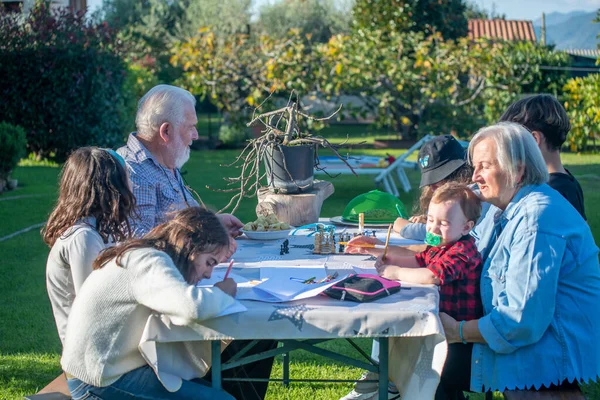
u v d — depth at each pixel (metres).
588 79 15.32
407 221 3.66
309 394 3.70
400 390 2.39
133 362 2.33
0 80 13.67
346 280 2.46
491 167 2.59
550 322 2.47
